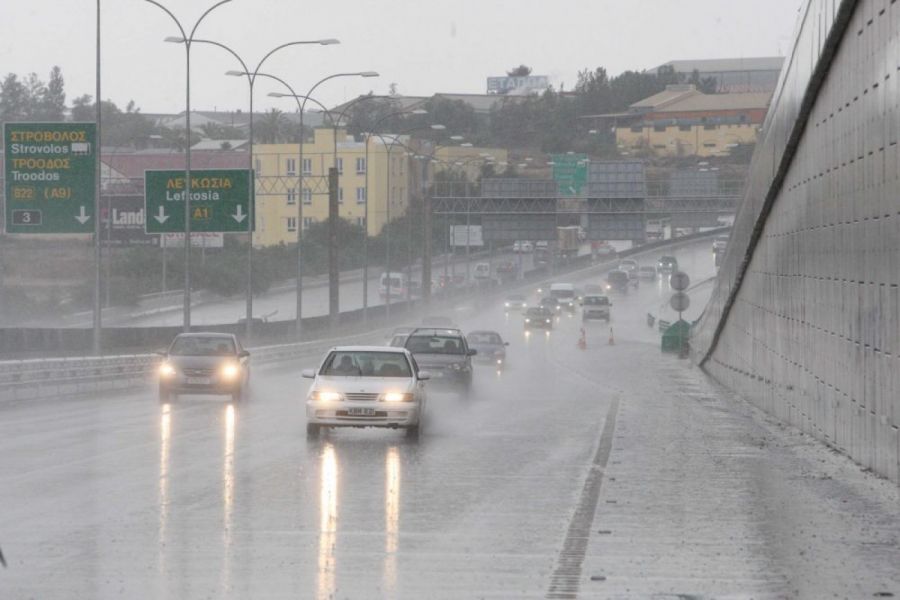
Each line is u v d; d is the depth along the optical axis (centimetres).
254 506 3938
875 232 5006
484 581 2767
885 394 4781
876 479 4775
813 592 2652
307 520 3650
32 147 11031
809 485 4581
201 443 6100
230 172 13600
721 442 6388
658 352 19125
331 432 6781
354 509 3891
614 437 6619
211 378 9088
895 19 4619
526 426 7331
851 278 5566
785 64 7744
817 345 6594
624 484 4584
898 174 4566
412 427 6275
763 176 8831
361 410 6200
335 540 3306
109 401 9494
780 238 8312
